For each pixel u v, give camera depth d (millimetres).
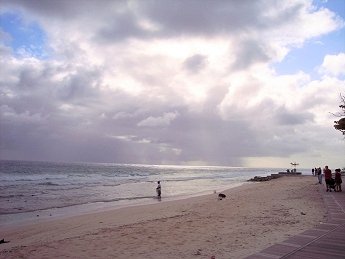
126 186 47469
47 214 20453
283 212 14750
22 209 22594
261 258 7000
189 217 14906
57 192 35844
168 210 19359
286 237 9516
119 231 11805
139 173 113562
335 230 9828
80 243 9852
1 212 21062
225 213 15617
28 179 58812
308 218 12711
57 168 118000
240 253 8078
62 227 15312
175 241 9867
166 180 68562
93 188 42406
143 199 29688
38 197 30453
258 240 9352
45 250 9086
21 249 9398
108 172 108812
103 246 9445
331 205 15680
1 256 8602
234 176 99750
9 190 36875
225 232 10883
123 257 8227
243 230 11039
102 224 15484
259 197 22797
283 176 66312
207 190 40750
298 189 27781
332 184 23766
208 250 8578
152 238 10406
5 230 15000
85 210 22172
